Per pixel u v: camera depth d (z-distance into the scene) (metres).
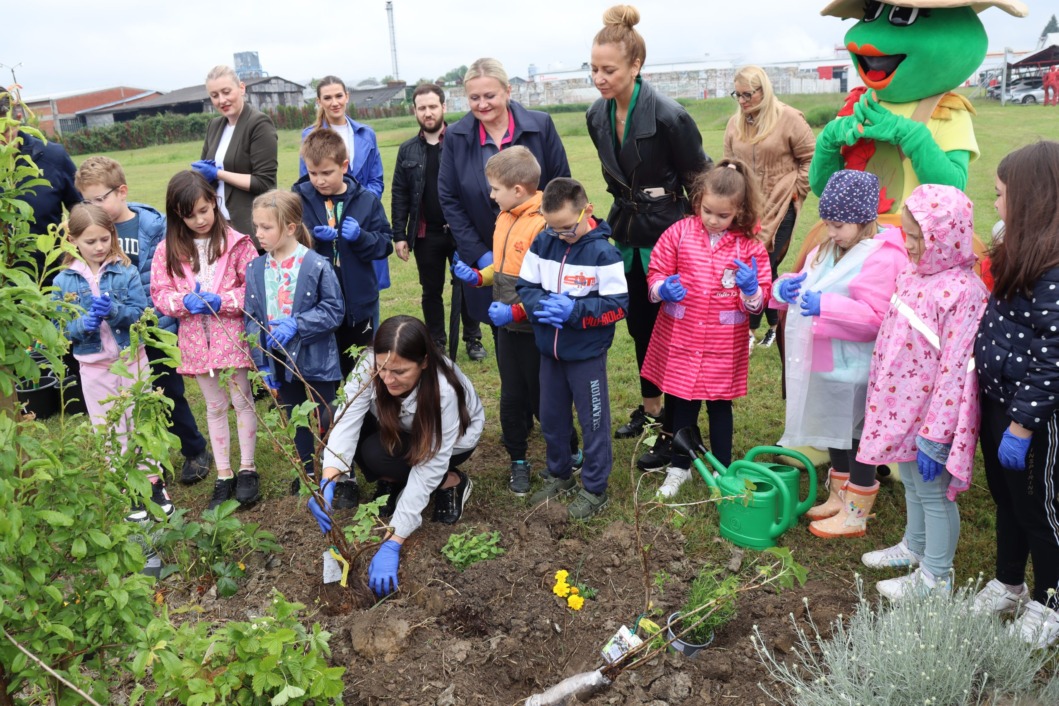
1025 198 2.60
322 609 3.43
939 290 3.00
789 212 5.53
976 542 3.66
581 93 52.66
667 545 3.64
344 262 4.57
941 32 3.71
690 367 3.98
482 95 4.30
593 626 3.22
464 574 3.47
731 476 3.72
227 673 2.36
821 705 2.57
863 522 3.75
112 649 2.48
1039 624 2.86
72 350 4.30
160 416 2.43
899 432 3.15
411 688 2.93
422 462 3.59
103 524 2.28
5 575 1.98
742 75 5.15
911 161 3.79
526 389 4.19
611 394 5.56
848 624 3.11
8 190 2.15
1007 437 2.75
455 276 4.30
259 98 68.94
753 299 3.75
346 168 4.57
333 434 3.73
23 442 2.08
